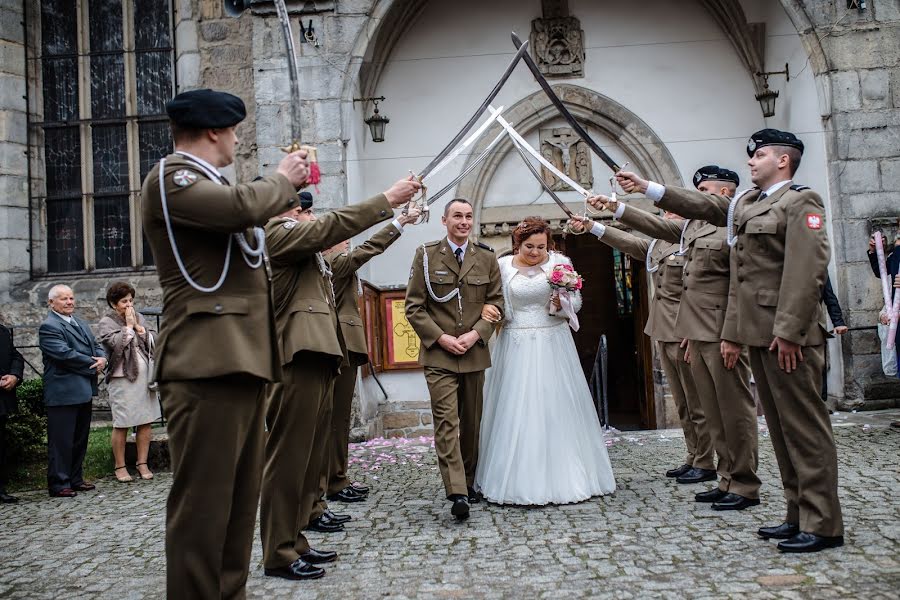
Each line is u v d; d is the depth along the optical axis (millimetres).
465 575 3756
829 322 9000
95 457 7621
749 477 4805
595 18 10156
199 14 10070
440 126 10164
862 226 8773
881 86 8844
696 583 3445
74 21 10805
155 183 2689
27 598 3717
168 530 2736
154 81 10703
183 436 2709
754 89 10023
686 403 5895
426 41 10227
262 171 9055
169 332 2746
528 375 5426
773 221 3957
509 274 5617
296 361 3824
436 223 10133
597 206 5293
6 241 10461
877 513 4398
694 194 4355
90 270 10703
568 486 5195
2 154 10500
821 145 8992
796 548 3781
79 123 10750
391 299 9977
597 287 14031
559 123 10164
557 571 3746
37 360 10148
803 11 8914
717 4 9945
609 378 13828
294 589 3639
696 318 5039
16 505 6055
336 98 9031
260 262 2914
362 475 6676
